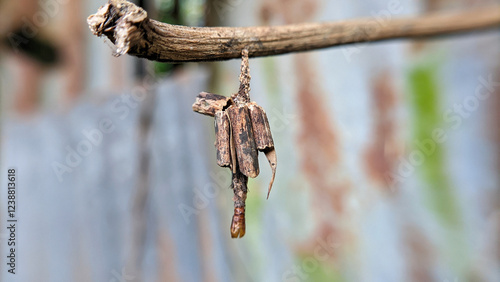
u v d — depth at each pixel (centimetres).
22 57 36
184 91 32
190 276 31
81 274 35
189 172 31
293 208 36
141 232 33
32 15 35
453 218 29
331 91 34
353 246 33
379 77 32
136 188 33
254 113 12
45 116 37
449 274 29
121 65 38
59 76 38
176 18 41
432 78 30
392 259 32
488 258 27
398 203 31
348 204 34
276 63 37
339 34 15
